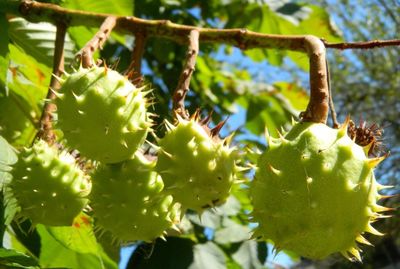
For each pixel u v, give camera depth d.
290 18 0.63
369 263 1.25
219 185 0.28
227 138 0.29
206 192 0.28
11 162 0.35
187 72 0.31
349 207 0.26
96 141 0.29
